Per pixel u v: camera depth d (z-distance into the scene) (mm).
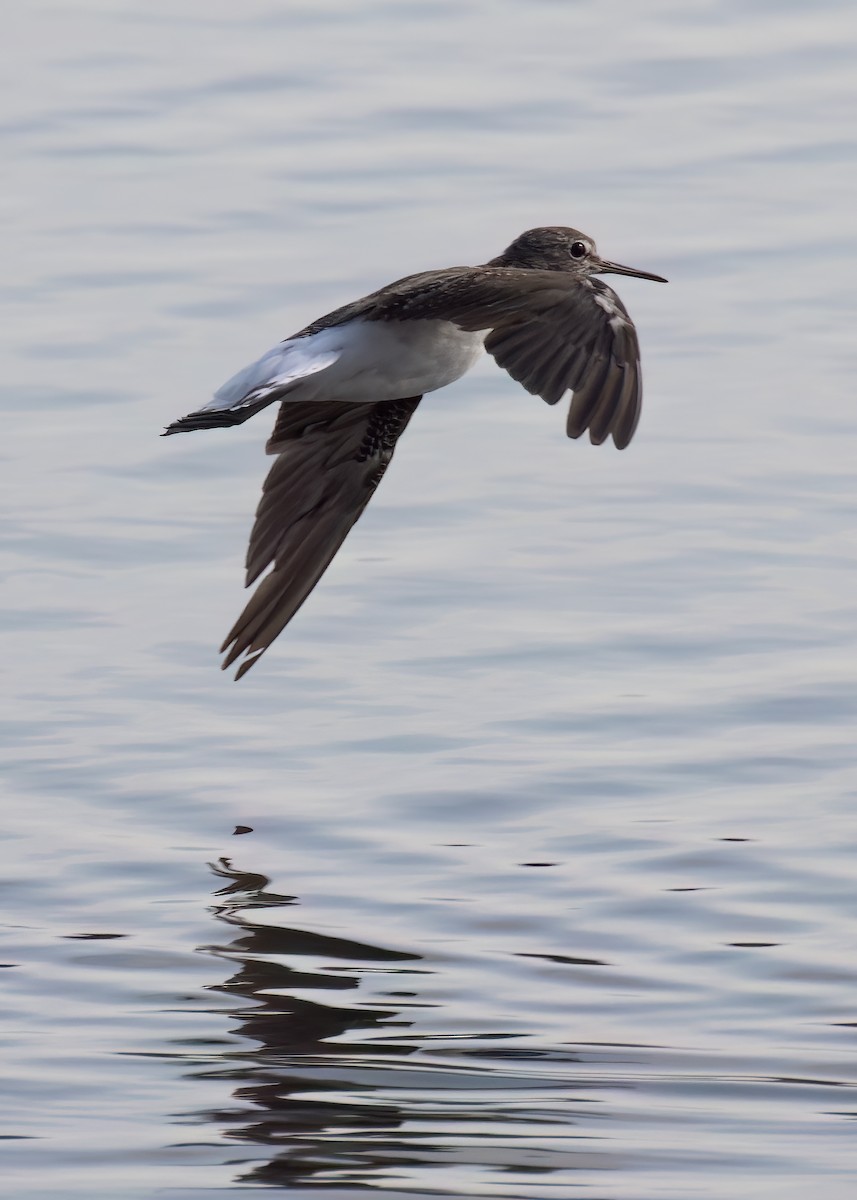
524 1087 10062
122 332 21484
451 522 17750
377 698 14805
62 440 19312
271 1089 10047
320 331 10969
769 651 15266
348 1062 10328
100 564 17078
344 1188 9172
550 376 9641
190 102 28578
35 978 11289
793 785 13383
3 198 25391
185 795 13531
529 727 14289
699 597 16172
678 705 14484
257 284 22500
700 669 15031
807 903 11961
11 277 23016
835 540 17125
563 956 11461
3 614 16203
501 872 12445
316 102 28328
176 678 15180
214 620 16078
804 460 18625
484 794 13414
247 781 13711
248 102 28484
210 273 22875
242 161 26359
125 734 14375
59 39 31391
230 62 30047
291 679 15141
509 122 27422
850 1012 10805
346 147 26734
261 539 12484
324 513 12547
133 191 25500
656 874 12359
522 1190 9148
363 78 29203
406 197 24922
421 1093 10008
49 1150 9516
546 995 11016
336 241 23656
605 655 15312
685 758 13781
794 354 20797
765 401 19828
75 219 24656
